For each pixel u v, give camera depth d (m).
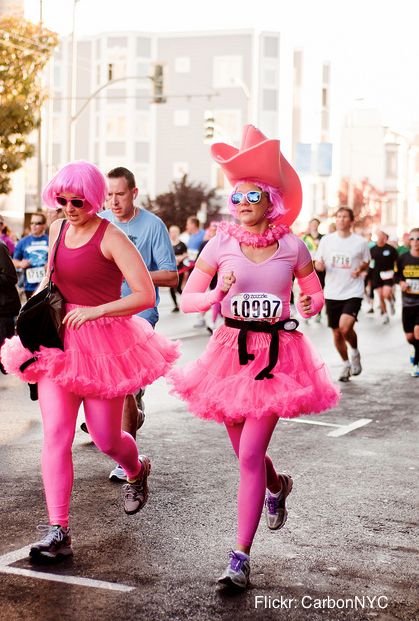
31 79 31.64
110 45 77.88
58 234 5.18
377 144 101.69
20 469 7.05
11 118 31.14
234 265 4.98
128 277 5.07
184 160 77.75
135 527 5.66
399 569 5.05
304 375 5.00
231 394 4.89
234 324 5.00
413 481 7.06
